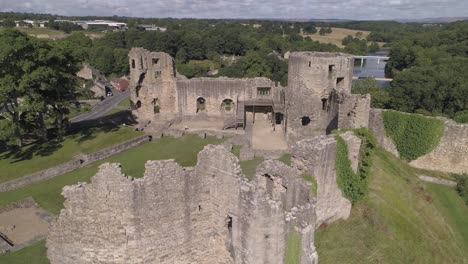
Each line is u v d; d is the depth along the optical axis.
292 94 47.09
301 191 24.81
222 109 61.97
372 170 37.03
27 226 32.12
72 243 23.69
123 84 113.38
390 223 31.38
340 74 45.22
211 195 24.03
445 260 30.08
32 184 40.28
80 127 57.88
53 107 51.47
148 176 22.52
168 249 23.95
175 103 61.72
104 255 23.56
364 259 27.16
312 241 22.86
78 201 22.73
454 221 35.81
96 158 46.09
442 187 39.94
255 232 21.39
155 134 53.84
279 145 47.78
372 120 44.03
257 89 60.09
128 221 22.81
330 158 28.55
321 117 46.53
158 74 60.28
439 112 67.44
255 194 21.12
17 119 49.06
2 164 44.66
